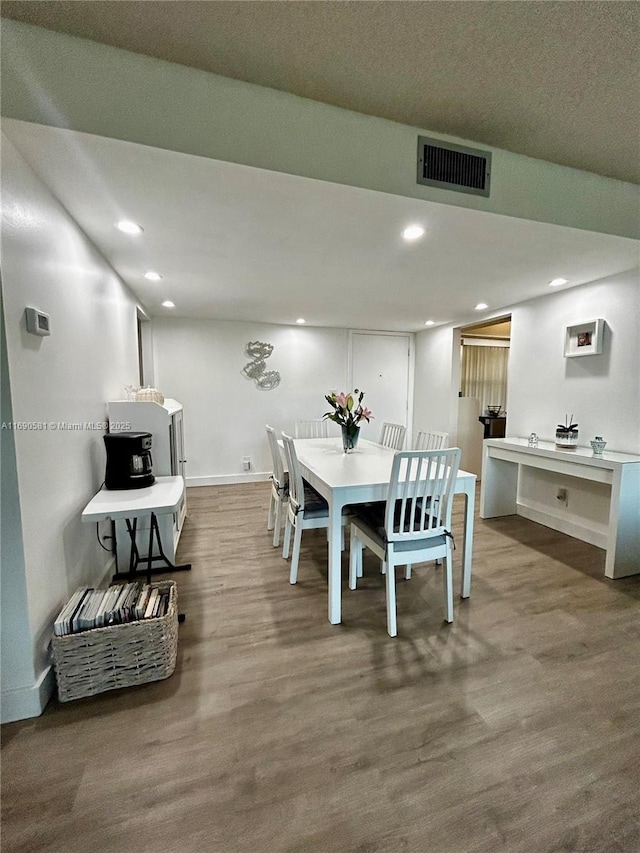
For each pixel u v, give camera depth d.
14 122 1.20
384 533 1.93
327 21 1.15
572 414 3.18
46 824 1.04
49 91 1.22
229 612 2.04
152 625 1.52
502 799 1.10
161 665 1.54
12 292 1.30
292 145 1.46
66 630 1.44
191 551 2.80
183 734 1.31
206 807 1.08
